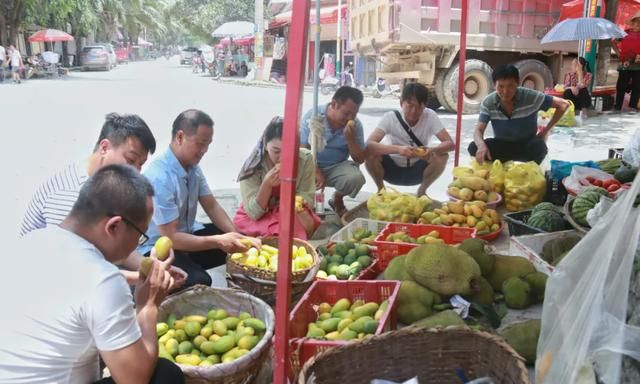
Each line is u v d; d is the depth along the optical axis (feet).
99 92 61.62
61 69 98.89
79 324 5.61
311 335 8.34
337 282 9.46
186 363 7.66
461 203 13.70
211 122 10.48
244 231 12.25
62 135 31.58
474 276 9.22
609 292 5.39
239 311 8.89
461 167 16.29
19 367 5.57
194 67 118.73
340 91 15.58
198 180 11.40
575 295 5.88
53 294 5.63
